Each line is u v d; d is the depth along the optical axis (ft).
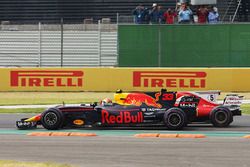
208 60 233.35
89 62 261.85
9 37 269.03
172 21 240.53
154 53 236.63
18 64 267.39
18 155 80.59
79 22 305.53
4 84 208.03
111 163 73.51
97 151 83.97
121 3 303.48
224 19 266.98
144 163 73.51
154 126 114.62
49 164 70.23
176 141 94.43
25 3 311.68
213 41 232.73
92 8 305.32
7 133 107.04
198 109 112.98
